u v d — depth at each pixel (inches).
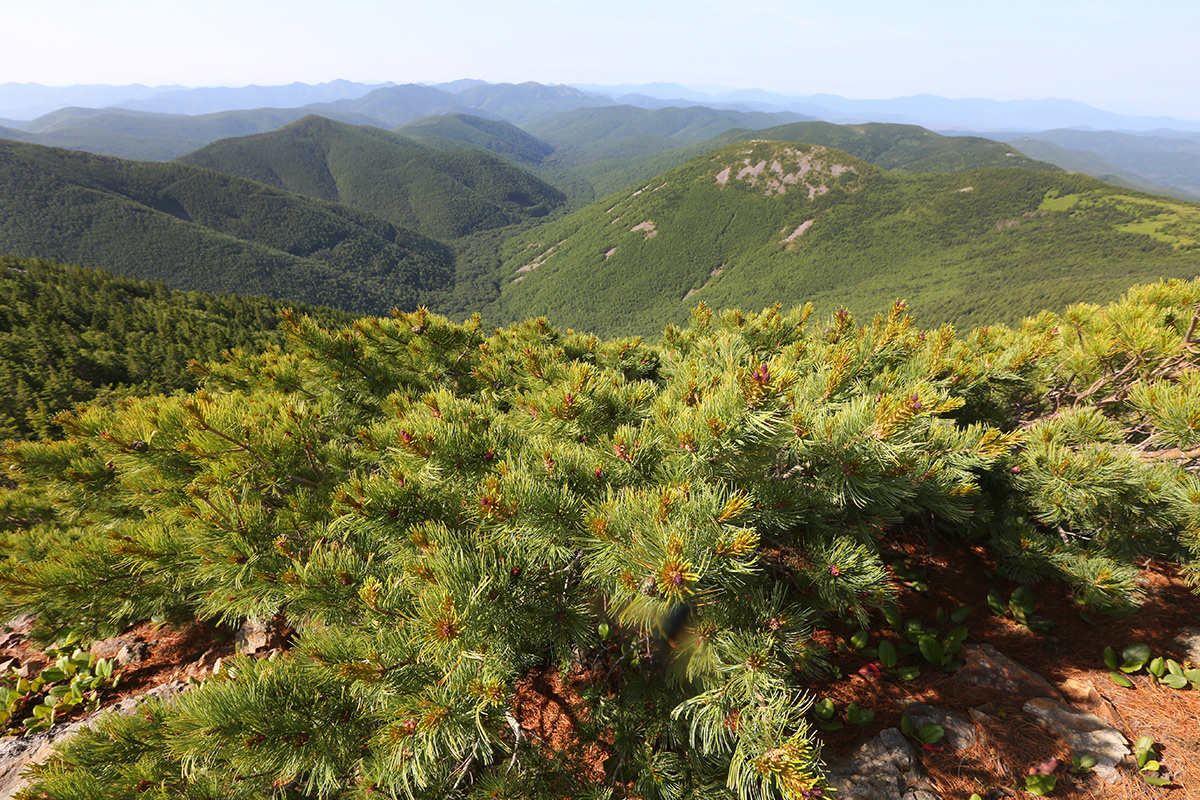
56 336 3853.3
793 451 107.7
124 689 169.3
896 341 175.2
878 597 104.9
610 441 114.0
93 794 86.1
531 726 144.4
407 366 225.9
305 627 127.3
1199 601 168.6
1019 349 183.6
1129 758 116.2
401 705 87.5
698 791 110.0
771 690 87.7
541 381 155.6
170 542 127.8
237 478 139.3
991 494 180.4
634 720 127.6
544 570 104.3
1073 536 172.1
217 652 182.1
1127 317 197.5
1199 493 122.7
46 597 129.0
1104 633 159.0
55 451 158.7
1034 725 127.6
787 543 115.9
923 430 117.0
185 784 89.5
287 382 215.6
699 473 104.9
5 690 169.9
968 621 169.6
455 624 83.7
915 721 132.3
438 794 104.8
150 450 144.3
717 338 206.7
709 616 95.3
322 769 89.1
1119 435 146.4
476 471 112.3
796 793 71.3
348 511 111.5
